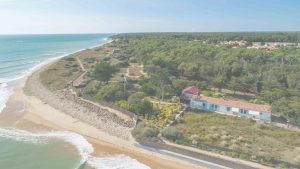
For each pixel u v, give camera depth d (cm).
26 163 4269
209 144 4712
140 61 12800
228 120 6047
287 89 7850
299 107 6025
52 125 5888
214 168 4259
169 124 5694
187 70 9575
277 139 5225
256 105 6419
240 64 10012
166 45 15788
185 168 4266
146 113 5988
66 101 7112
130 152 4759
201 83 8238
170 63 10500
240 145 4884
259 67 10056
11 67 12719
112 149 4856
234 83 8044
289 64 10825
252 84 7962
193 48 13638
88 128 5759
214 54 12444
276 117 6303
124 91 7175
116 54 15250
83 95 7231
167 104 6762
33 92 8219
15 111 6650
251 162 4272
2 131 5466
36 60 15538
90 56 15075
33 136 5300
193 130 5450
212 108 6631
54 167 4172
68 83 8675
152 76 8338
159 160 4497
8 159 4369
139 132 5150
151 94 7494
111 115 6028
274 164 4200
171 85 7744
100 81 8644
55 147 4862
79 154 4631
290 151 4744
